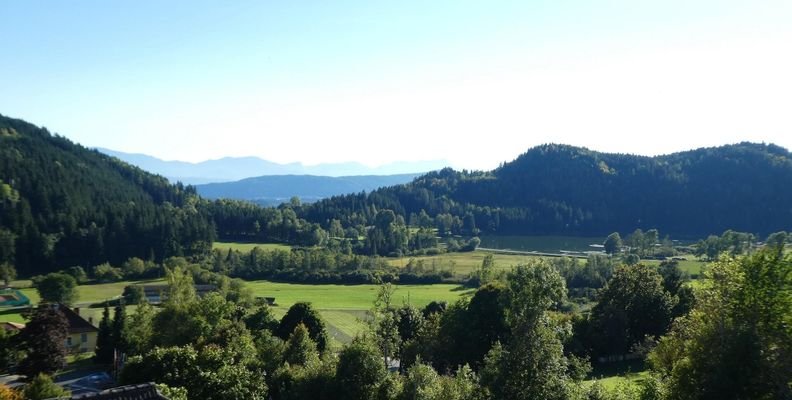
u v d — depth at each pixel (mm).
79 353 82938
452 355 63094
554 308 91750
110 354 76125
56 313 63625
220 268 149125
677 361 39938
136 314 83750
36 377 47500
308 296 123250
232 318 82188
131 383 39250
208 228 178125
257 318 82688
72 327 85312
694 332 39281
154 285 130750
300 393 43375
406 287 131625
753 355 32594
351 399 40312
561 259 134250
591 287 117875
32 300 115000
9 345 65688
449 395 34875
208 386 38812
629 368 60438
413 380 36625
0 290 123188
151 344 67688
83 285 135125
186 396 35156
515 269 34438
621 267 74062
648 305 69562
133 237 163125
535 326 32375
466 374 36781
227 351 43406
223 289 113812
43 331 60156
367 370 41219
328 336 76500
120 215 175000
